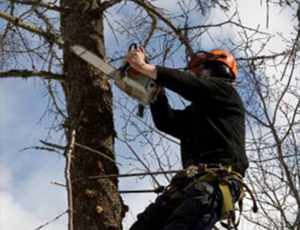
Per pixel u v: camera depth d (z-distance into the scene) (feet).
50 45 21.16
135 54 16.24
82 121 19.53
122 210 18.89
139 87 16.71
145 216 16.56
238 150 16.53
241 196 16.39
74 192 18.71
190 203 15.57
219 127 16.60
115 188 18.88
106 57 21.59
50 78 21.15
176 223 15.39
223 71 17.75
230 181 16.05
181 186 16.44
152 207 16.69
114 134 19.92
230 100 16.80
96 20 21.79
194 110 16.96
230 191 15.97
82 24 21.49
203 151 16.56
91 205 18.34
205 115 16.69
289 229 24.03
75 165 19.04
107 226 18.19
